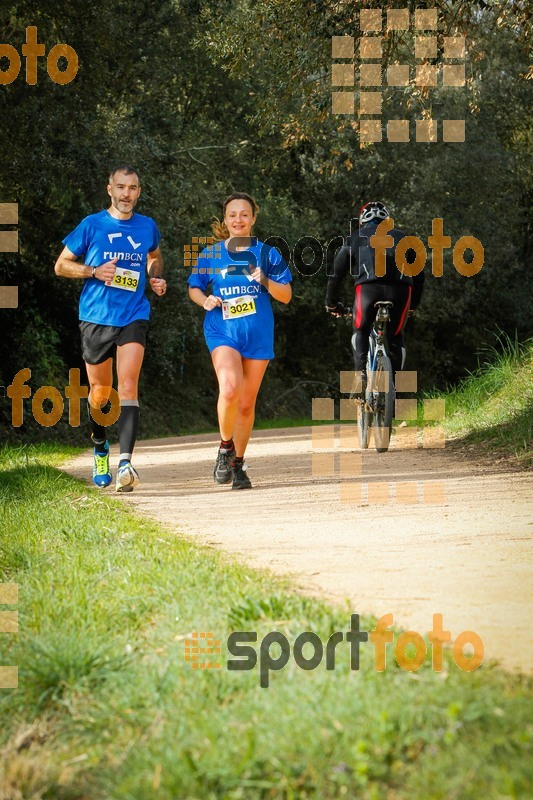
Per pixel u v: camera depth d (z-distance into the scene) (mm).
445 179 51531
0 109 30969
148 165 40688
